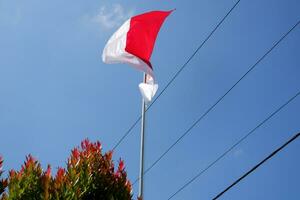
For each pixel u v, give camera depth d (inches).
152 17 570.6
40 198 335.0
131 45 561.9
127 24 569.9
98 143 383.2
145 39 564.7
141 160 502.6
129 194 369.1
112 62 558.6
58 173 344.8
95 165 367.9
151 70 552.4
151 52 561.9
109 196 355.9
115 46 563.2
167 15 578.6
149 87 545.6
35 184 342.0
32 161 352.5
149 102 537.0
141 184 487.8
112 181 365.1
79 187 349.1
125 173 376.8
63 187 338.6
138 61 555.8
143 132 518.9
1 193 337.4
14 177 341.7
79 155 368.8
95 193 353.1
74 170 353.4
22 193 335.0
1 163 348.5
